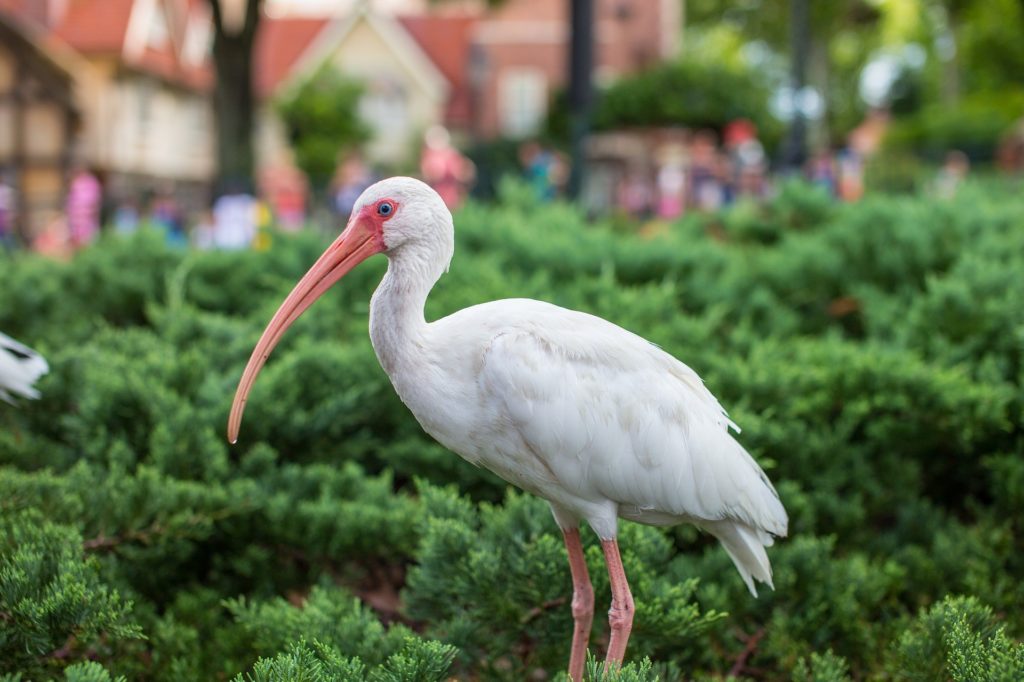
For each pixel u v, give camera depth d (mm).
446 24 46344
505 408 3715
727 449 4004
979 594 4746
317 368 6113
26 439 5617
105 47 35219
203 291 8594
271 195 21266
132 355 6406
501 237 8742
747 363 6312
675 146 30672
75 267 8672
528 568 4043
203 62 42531
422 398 3764
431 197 3816
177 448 5078
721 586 4660
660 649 4438
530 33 45125
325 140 36312
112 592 3895
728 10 58719
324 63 37906
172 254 8898
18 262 9039
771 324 7730
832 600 4598
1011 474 5359
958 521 5945
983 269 6828
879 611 4871
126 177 34531
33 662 3648
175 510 4590
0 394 5273
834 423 6016
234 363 6270
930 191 11062
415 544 5043
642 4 44844
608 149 31656
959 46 50906
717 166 21781
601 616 4215
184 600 4781
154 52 38219
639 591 4035
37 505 4266
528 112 45281
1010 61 42875
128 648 4316
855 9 56500
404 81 43719
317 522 4969
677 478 3871
